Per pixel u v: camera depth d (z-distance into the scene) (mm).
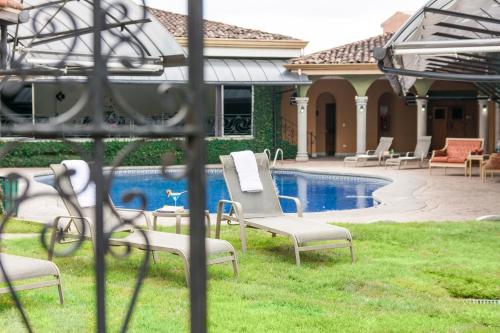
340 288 7480
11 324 5891
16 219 12344
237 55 31375
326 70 29359
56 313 6293
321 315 6277
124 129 1851
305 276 8008
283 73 29656
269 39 31547
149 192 20797
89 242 9828
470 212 13992
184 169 1791
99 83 1875
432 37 13609
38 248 9484
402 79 14078
